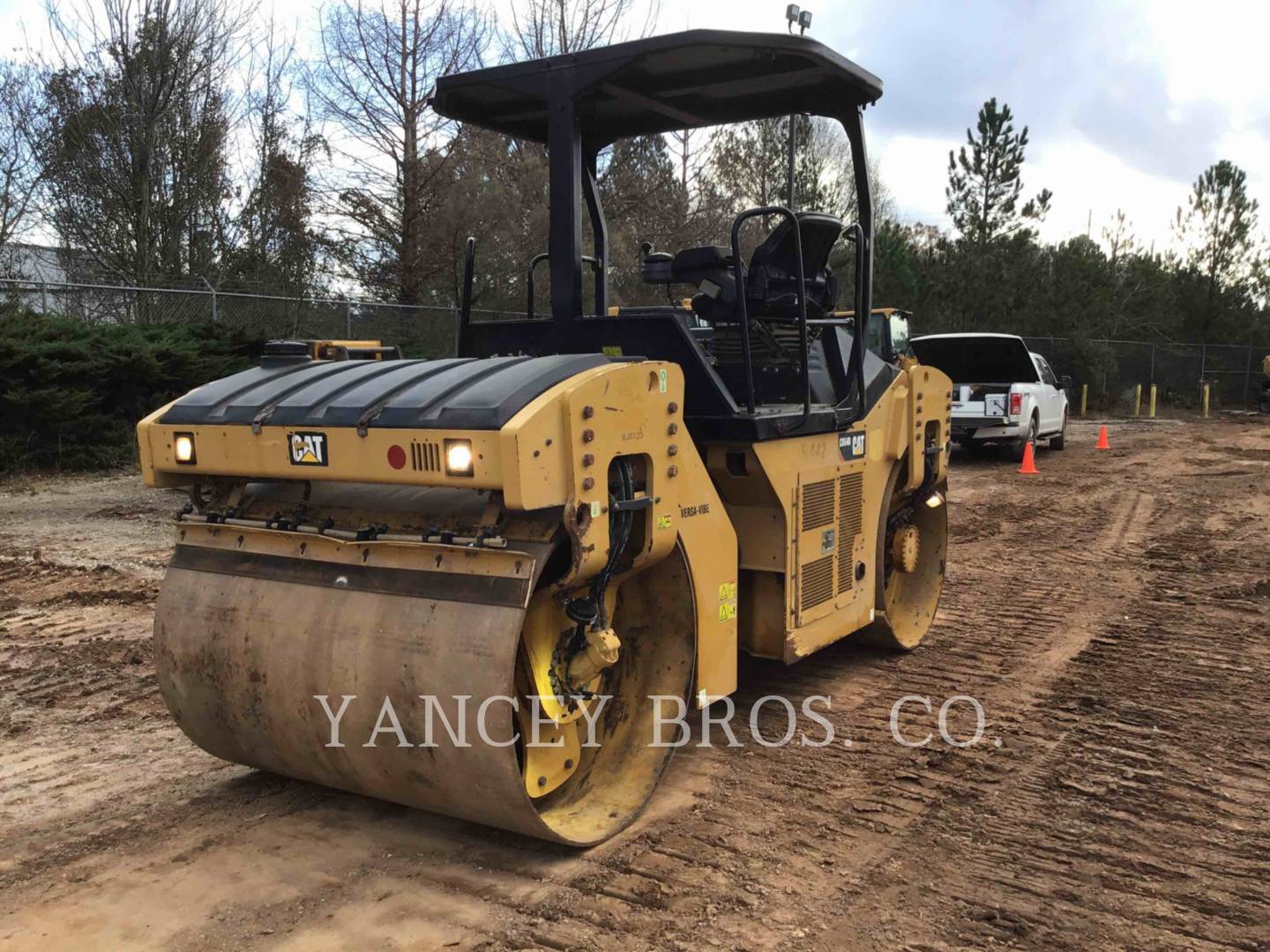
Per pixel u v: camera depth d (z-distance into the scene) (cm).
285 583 343
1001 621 655
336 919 297
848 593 496
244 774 404
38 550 794
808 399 426
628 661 381
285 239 1994
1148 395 3125
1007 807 381
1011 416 1543
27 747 432
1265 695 508
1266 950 287
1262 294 3312
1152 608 687
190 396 372
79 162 1803
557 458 296
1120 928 298
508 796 303
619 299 1816
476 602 304
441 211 1859
